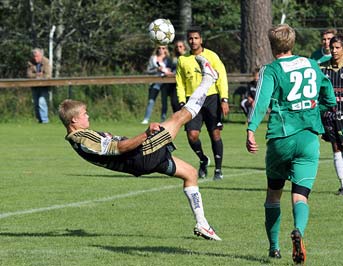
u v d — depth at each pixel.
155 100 47.59
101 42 58.09
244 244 14.76
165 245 14.73
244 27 47.31
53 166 27.78
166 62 45.47
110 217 17.80
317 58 24.62
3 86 45.91
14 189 22.20
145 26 60.94
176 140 37.12
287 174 13.21
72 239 15.38
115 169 13.78
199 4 62.78
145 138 13.33
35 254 13.95
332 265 12.97
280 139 12.94
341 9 63.94
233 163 28.45
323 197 20.38
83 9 56.94
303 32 61.81
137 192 21.48
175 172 14.38
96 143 13.43
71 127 13.67
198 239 15.31
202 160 24.47
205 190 21.73
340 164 20.86
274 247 13.40
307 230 16.06
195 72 24.27
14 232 16.14
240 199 20.14
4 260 13.45
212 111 24.03
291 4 62.66
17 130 42.56
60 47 57.59
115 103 48.25
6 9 57.81
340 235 15.57
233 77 44.94
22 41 57.75
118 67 57.47
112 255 13.80
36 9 57.00
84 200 20.20
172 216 17.89
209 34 61.53
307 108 12.96
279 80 12.93
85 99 48.56
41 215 18.08
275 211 13.27
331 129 20.83
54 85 46.03
